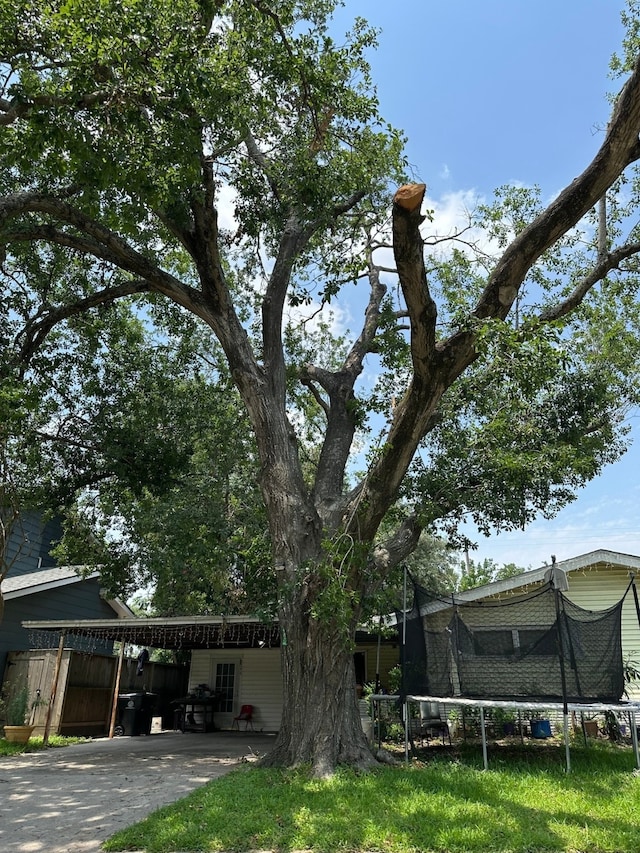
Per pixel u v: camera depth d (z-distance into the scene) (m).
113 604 20.09
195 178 7.60
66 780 8.15
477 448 10.33
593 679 8.66
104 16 6.48
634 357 11.77
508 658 8.94
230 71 7.85
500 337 6.15
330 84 8.35
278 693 16.97
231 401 15.81
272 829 5.19
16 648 16.05
